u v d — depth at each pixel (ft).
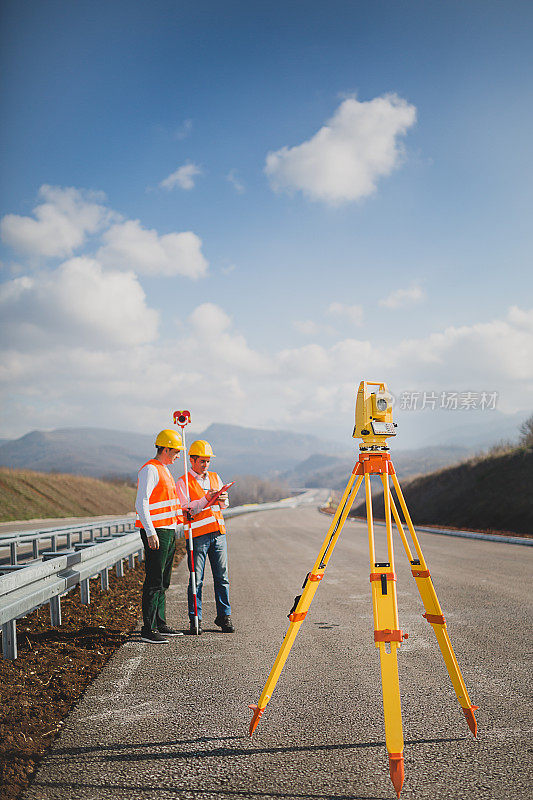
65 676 16.05
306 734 12.19
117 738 12.00
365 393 11.71
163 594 21.76
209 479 23.31
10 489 147.23
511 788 9.81
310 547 58.49
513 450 111.24
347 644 19.92
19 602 16.30
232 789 9.91
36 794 9.76
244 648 19.56
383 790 9.84
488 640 20.16
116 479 244.22
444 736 12.02
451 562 43.32
